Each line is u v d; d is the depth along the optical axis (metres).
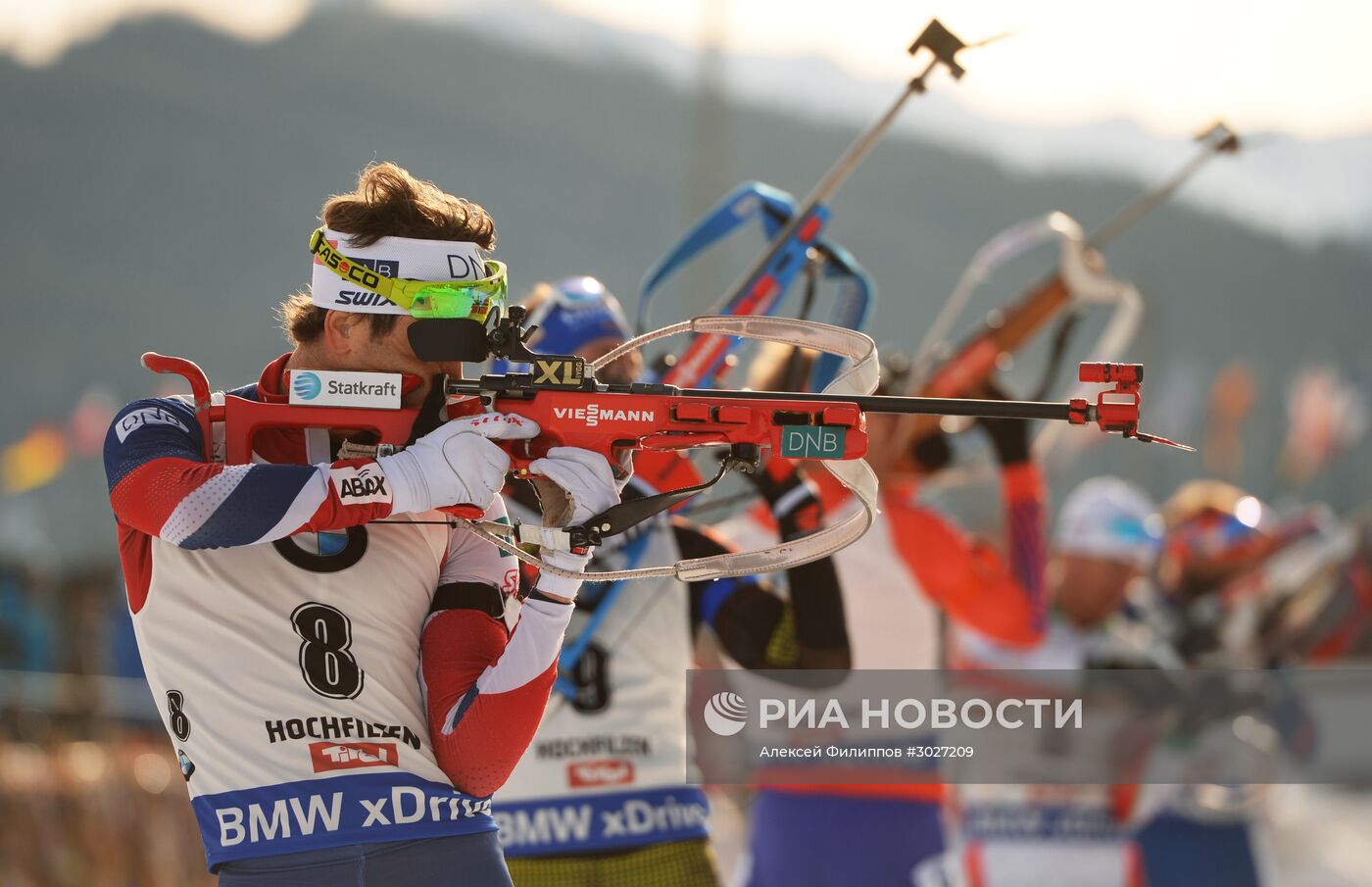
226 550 8.67
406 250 8.71
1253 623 22.77
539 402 8.73
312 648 8.69
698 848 13.02
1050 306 16.28
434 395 8.79
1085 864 19.59
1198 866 20.08
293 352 9.42
